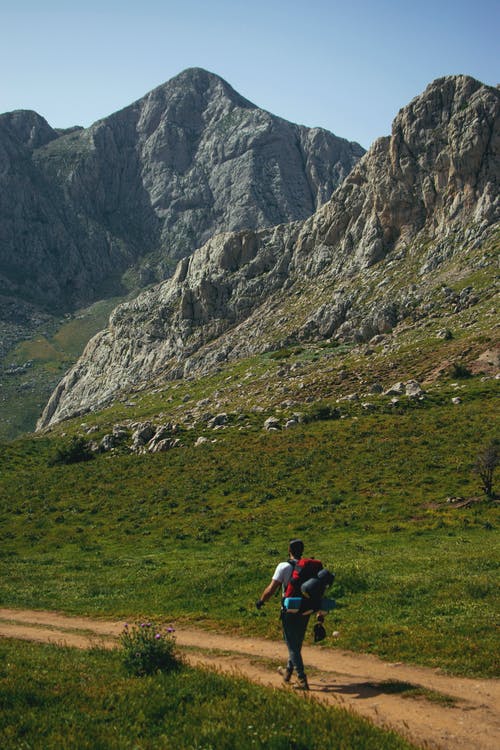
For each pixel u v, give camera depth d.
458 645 13.68
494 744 8.94
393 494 41.66
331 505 40.94
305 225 165.62
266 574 23.38
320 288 146.12
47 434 135.62
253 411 80.94
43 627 19.91
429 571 22.05
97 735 8.99
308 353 120.12
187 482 53.69
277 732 8.84
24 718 9.53
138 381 168.00
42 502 56.66
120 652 13.59
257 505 44.41
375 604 18.16
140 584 25.48
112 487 57.41
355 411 68.00
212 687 10.99
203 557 31.86
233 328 160.62
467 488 41.00
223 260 174.88
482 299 103.88
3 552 41.03
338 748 8.49
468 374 74.75
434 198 134.75
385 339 108.00
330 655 14.24
